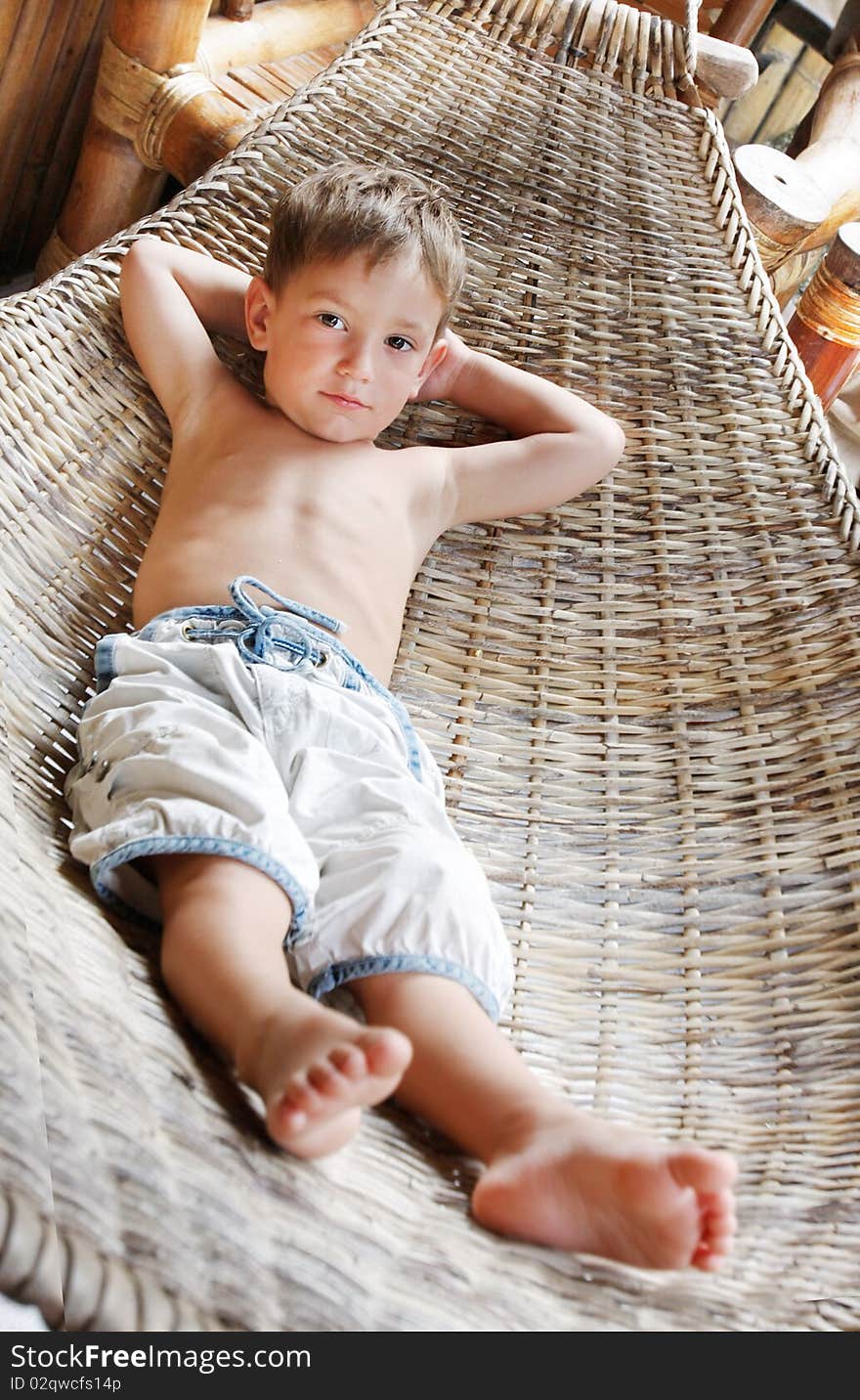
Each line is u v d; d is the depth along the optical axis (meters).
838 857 1.40
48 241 2.69
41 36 2.42
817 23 3.54
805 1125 1.21
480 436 1.70
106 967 0.91
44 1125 0.67
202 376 1.56
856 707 1.50
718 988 1.34
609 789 1.51
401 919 1.05
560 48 1.97
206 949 0.95
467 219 1.80
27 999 0.75
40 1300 0.62
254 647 1.28
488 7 1.98
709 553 1.64
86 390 1.56
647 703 1.57
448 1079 0.98
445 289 1.50
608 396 1.73
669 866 1.44
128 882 1.05
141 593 1.42
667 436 1.71
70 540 1.45
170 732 1.11
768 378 1.75
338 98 1.87
